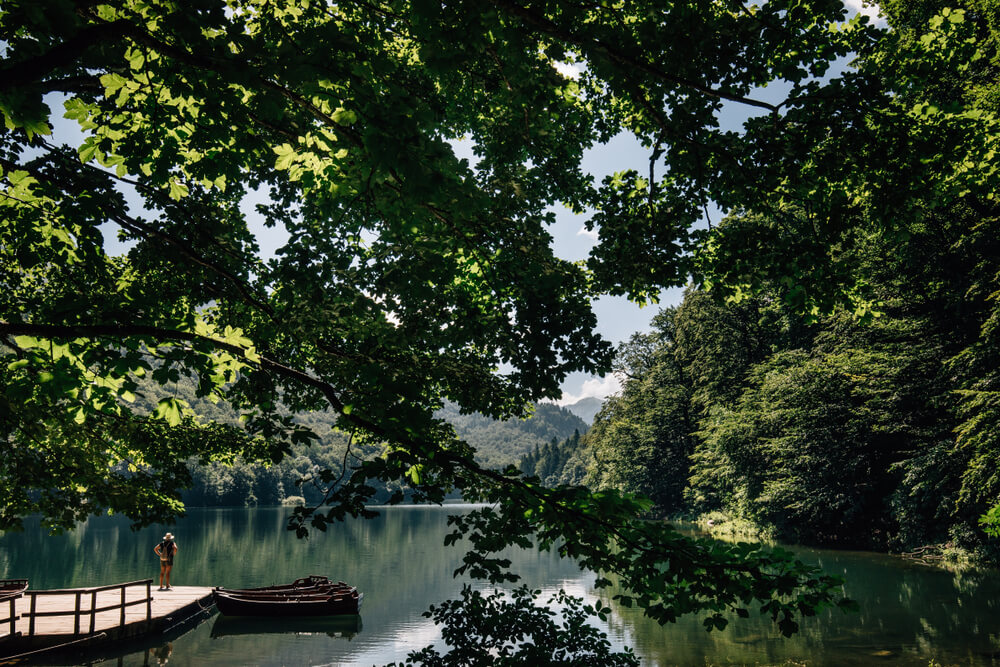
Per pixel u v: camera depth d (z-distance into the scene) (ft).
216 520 215.10
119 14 11.55
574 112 19.80
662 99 15.78
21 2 9.32
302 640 46.52
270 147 17.29
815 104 15.53
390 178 13.07
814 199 18.56
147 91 14.11
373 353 20.53
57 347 12.82
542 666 24.23
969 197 70.69
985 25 59.62
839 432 96.48
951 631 40.70
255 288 21.11
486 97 18.60
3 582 55.52
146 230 17.19
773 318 128.16
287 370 15.61
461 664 25.32
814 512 95.30
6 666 39.34
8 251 19.33
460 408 22.91
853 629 42.27
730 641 40.45
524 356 15.88
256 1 15.57
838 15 14.99
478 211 14.80
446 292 18.48
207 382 14.10
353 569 85.05
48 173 16.71
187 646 44.68
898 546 87.45
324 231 16.90
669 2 13.38
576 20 12.84
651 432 166.81
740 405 118.93
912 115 17.65
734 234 19.36
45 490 20.53
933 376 82.38
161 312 18.94
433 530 176.96
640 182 20.98
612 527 12.51
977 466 61.26
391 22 15.39
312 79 10.96
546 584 67.41
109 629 43.75
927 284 82.94
